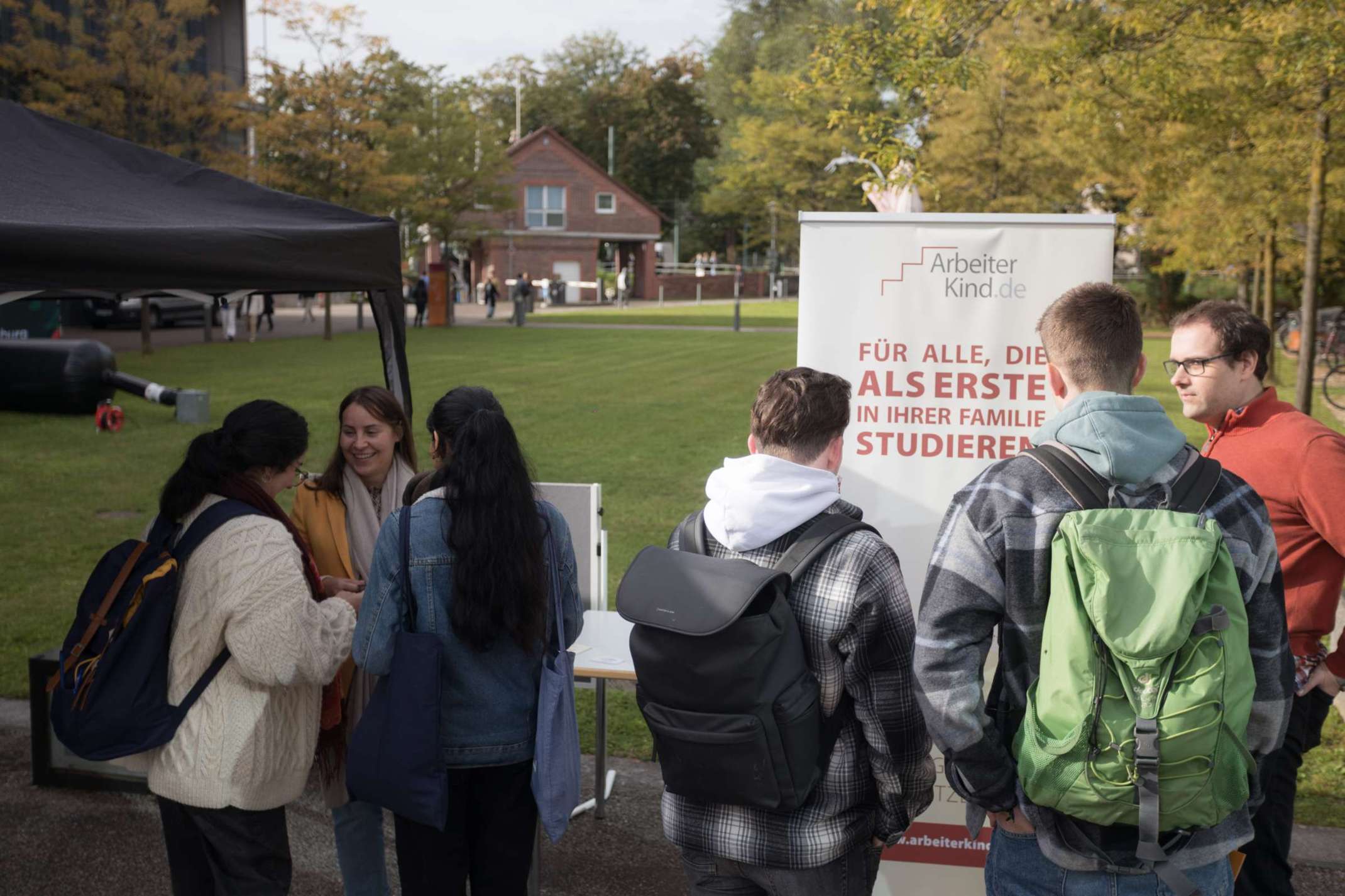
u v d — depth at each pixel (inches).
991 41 592.7
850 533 92.0
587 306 2118.6
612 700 220.7
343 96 1147.3
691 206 3021.7
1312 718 116.9
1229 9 329.1
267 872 114.7
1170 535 75.5
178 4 930.7
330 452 466.3
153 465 442.9
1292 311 1015.0
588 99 3068.4
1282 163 439.2
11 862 156.1
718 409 604.4
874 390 137.6
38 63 907.4
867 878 97.0
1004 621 82.7
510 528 104.7
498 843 111.4
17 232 114.4
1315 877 150.9
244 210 156.5
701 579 89.4
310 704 116.2
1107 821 76.0
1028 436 135.6
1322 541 109.6
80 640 109.5
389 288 163.5
